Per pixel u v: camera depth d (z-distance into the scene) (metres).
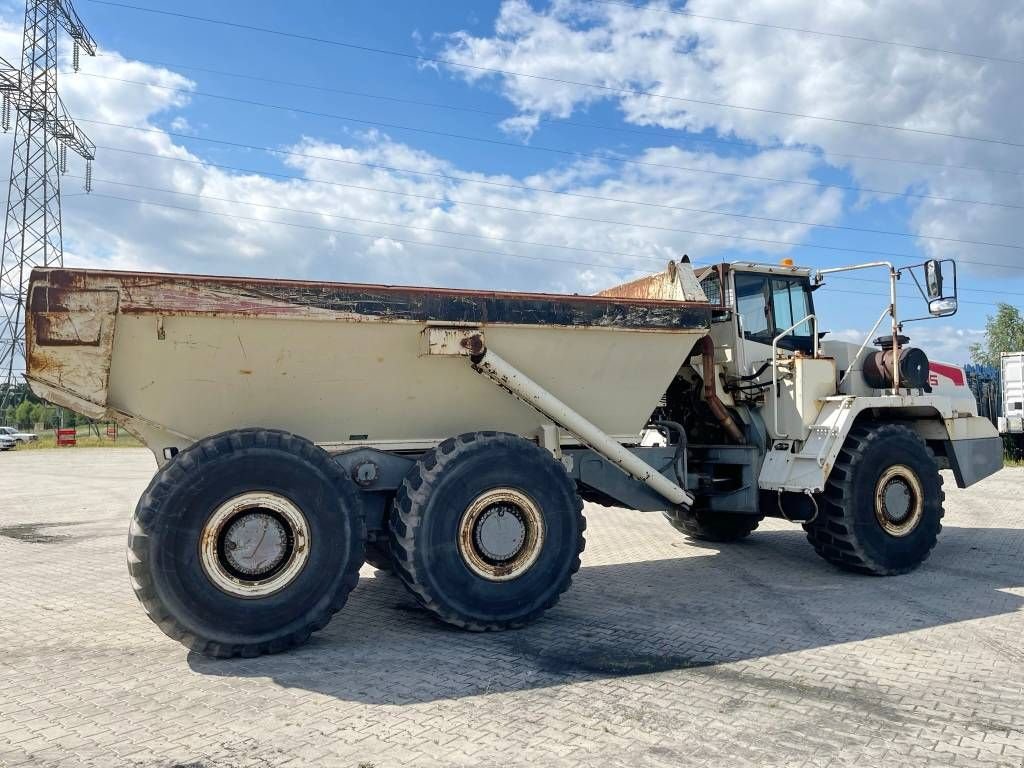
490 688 3.76
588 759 2.95
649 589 6.00
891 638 4.63
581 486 6.02
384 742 3.11
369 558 5.91
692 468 6.80
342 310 4.48
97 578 6.52
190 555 4.04
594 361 5.38
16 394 47.53
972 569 6.71
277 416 4.74
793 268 7.08
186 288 4.18
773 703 3.55
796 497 6.49
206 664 4.13
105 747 3.07
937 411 6.95
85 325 4.03
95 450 32.41
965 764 2.92
